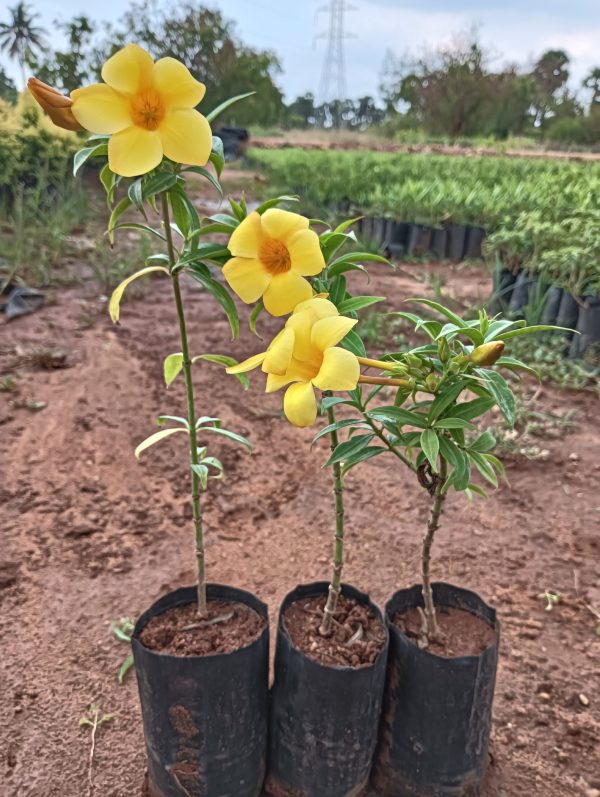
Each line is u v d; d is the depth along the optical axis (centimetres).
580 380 486
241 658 160
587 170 1181
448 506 332
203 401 424
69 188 927
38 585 264
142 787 186
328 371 115
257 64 3366
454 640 173
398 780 179
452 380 135
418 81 3666
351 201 1122
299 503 332
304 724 166
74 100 117
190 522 312
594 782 193
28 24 3509
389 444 151
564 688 226
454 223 917
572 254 516
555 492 346
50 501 317
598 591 276
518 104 3794
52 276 638
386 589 273
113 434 376
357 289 723
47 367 449
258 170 2105
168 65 120
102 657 231
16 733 201
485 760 182
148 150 121
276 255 129
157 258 153
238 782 172
